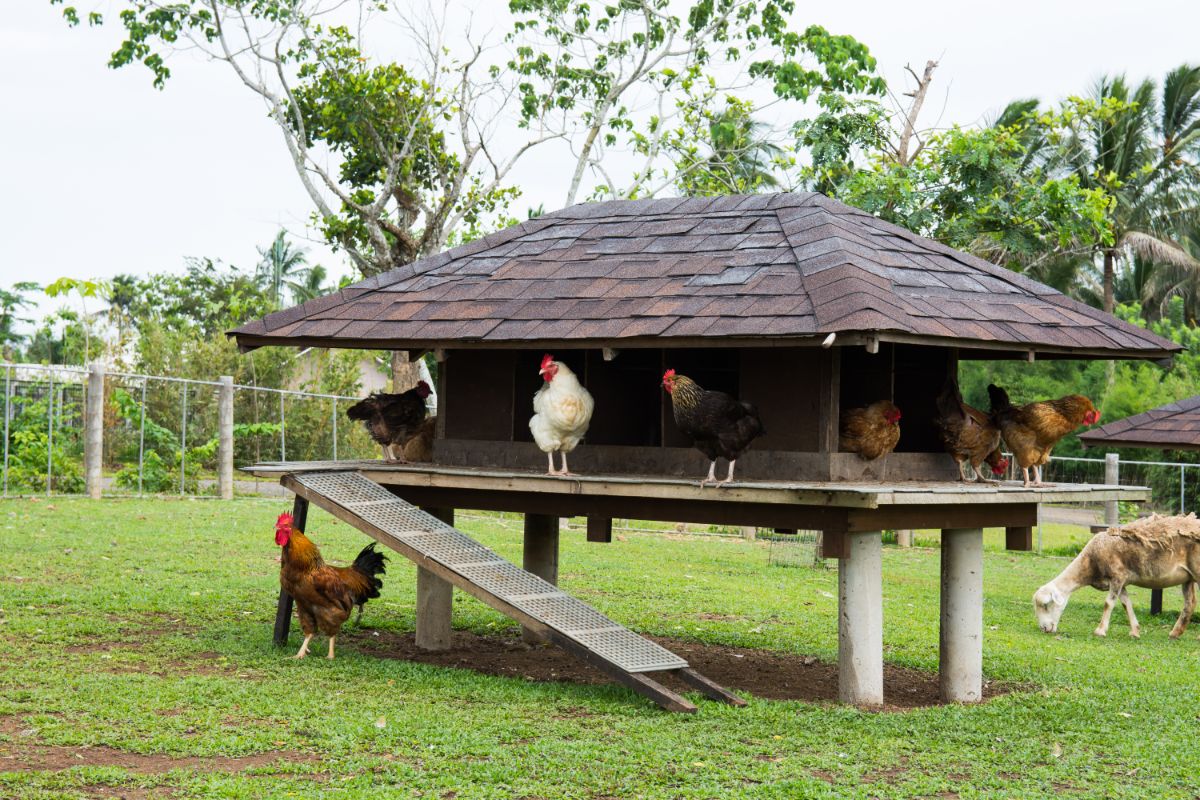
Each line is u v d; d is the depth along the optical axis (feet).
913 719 27.86
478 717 26.08
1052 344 29.27
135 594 40.73
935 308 28.14
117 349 109.60
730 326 26.76
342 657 32.42
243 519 64.49
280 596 33.60
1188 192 123.13
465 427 34.42
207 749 22.75
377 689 28.50
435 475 32.27
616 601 46.91
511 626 40.96
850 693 29.35
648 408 33.32
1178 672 37.58
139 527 58.08
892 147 74.59
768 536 76.02
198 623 36.83
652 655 28.50
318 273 177.47
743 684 33.14
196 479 81.87
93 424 71.46
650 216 36.58
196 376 103.14
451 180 90.43
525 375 33.81
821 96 72.54
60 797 19.58
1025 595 56.80
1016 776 23.65
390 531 30.66
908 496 26.45
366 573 33.06
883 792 21.81
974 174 69.46
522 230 37.88
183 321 135.03
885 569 62.44
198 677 28.86
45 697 26.07
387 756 22.85
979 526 31.53
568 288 31.78
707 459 30.37
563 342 28.60
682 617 44.09
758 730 25.96
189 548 52.70
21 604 37.83
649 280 31.09
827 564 61.87
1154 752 25.90
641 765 22.74
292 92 88.53
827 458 28.63
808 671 35.50
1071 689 33.47
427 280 34.88
